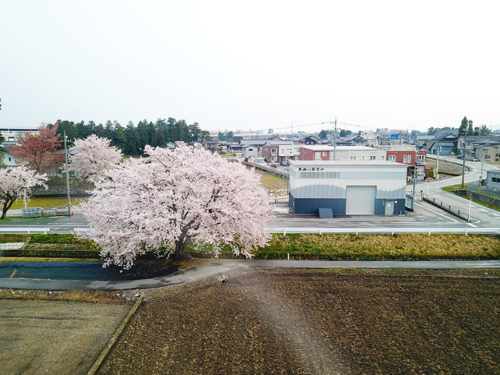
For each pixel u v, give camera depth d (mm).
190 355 13914
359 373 12984
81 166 49312
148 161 24734
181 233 22531
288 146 81500
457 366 13445
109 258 23094
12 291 19281
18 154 49031
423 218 32344
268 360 13672
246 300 18453
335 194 33812
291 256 24344
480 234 26906
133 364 13328
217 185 21500
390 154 53281
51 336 15133
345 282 20703
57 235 26922
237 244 25578
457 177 56031
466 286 20234
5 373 12742
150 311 17250
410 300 18609
